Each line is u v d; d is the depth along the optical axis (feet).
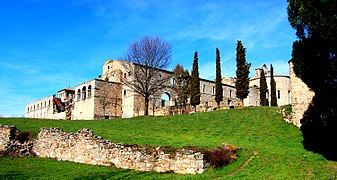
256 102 309.83
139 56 225.35
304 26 83.66
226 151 81.00
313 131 107.65
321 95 85.66
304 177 67.05
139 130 130.82
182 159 76.02
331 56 80.43
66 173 73.61
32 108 418.72
